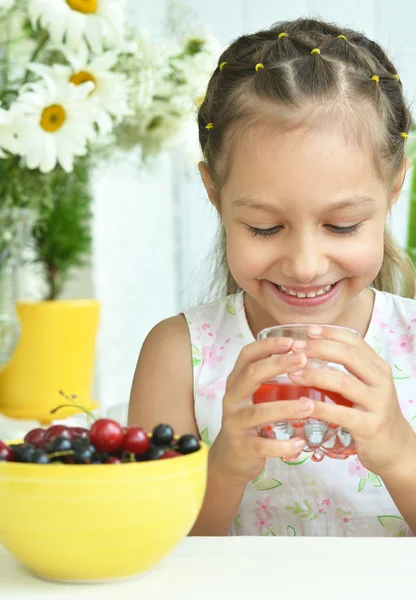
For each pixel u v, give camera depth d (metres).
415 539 0.85
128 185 3.79
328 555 0.80
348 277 1.18
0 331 2.55
